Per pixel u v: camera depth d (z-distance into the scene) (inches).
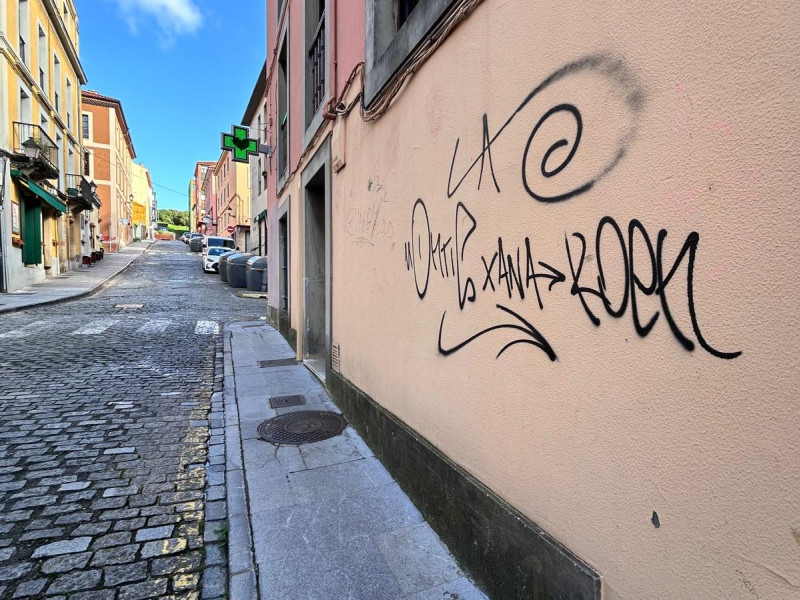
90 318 418.6
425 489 104.8
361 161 153.3
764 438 41.0
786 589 39.4
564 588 63.5
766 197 40.6
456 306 93.4
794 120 38.5
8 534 99.5
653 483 51.5
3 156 548.1
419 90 108.7
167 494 118.4
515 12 74.6
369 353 146.8
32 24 673.0
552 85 66.5
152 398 197.3
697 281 46.6
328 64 190.4
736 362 43.1
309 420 167.3
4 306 436.5
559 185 65.2
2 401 185.0
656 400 51.0
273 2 379.2
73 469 130.4
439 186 99.7
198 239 1875.0
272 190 403.9
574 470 62.9
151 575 88.3
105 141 1469.0
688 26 47.1
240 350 297.6
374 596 81.1
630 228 54.1
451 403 95.7
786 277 39.2
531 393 71.5
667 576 49.9
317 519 104.7
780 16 39.4
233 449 142.3
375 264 140.6
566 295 64.2
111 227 1485.0
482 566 82.5
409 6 137.3
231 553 92.2
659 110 50.4
